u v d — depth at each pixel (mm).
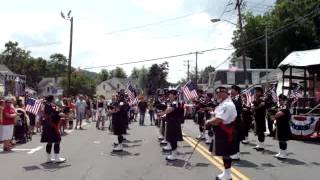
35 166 12906
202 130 18734
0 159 14266
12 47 123125
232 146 10273
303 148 17266
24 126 18891
